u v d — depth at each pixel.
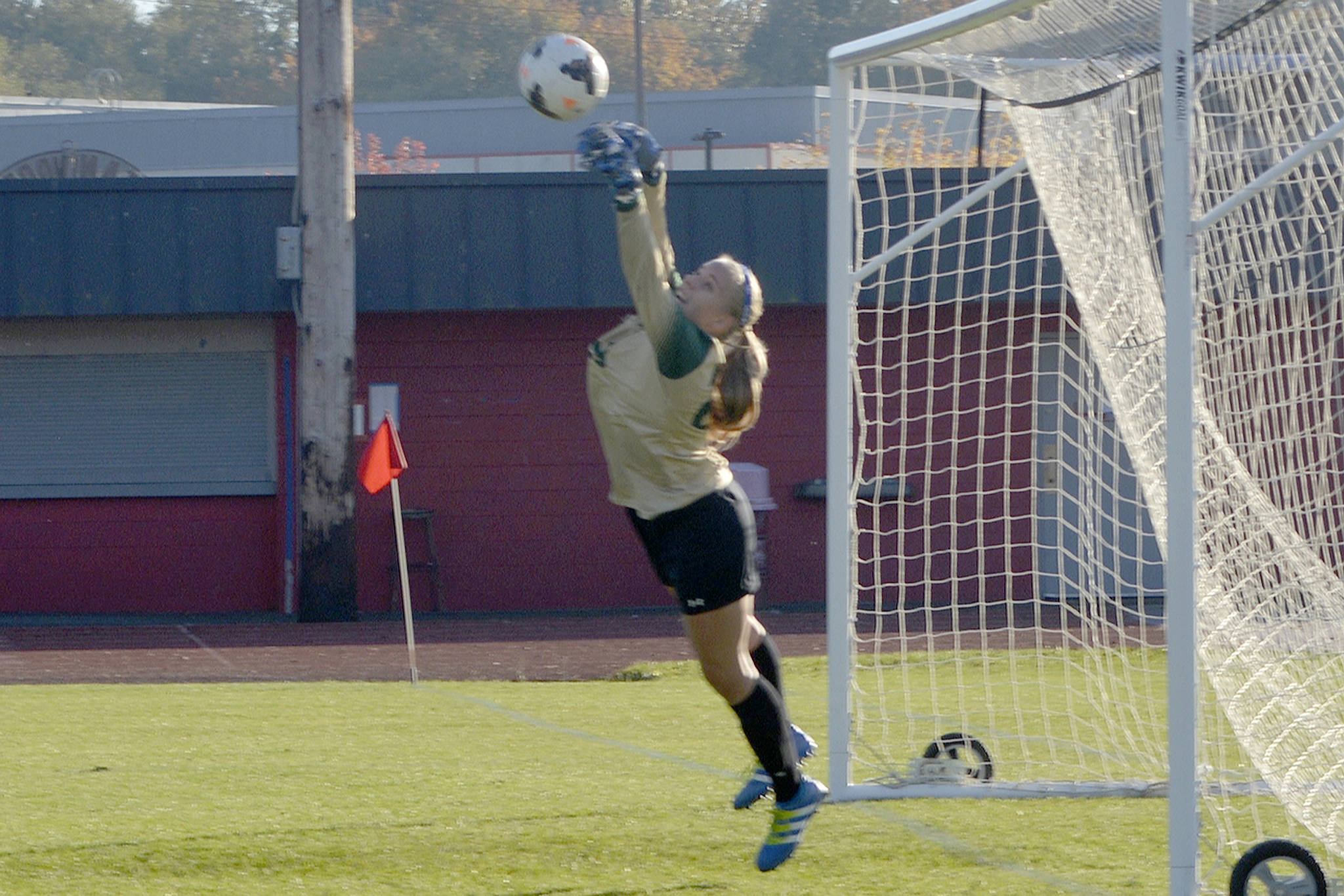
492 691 37.69
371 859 20.06
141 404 60.06
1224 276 24.95
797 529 60.34
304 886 18.88
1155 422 22.05
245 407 60.22
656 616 57.84
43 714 33.56
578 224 57.84
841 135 24.30
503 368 60.00
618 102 109.75
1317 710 20.39
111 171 89.94
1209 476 21.62
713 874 19.27
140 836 21.25
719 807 22.92
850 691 23.94
